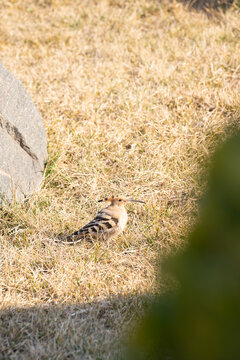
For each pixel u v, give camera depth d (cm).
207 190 350
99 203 1145
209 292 336
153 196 1164
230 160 331
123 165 1271
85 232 981
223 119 1362
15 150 1138
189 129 1363
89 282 880
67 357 709
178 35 1931
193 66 1672
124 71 1694
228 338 333
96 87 1580
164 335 367
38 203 1134
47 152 1263
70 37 1966
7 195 1098
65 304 828
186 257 350
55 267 927
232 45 1766
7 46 1930
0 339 738
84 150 1312
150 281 866
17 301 827
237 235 333
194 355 346
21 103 1170
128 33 1953
